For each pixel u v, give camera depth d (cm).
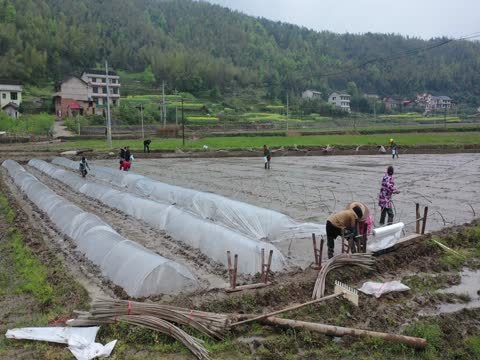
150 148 4525
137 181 2250
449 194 2017
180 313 750
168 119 8312
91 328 745
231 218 1456
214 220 1520
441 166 3250
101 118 7462
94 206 1830
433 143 4816
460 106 13150
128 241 1090
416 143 4853
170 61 12500
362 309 845
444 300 902
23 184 2272
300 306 815
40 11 12519
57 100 8219
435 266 1079
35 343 718
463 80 14250
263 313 825
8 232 1396
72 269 1061
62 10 13675
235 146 4797
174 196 1848
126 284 925
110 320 755
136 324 746
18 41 10106
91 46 12012
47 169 3014
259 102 11794
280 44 17550
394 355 708
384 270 1042
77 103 8119
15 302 881
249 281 967
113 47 12975
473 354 716
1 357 683
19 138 5359
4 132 5762
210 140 5531
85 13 14312
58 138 5725
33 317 816
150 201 1612
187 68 12494
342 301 862
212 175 2795
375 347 717
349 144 4806
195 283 941
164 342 721
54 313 819
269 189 2197
